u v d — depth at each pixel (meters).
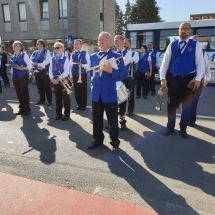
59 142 4.18
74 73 6.18
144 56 7.80
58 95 5.39
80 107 6.48
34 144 4.09
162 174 3.08
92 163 3.39
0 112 6.28
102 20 25.08
